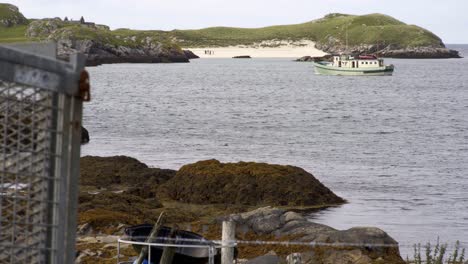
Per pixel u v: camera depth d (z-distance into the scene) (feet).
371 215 146.92
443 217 146.51
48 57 25.90
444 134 315.78
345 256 88.89
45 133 25.82
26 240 26.35
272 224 101.91
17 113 25.96
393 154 247.29
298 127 335.67
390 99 533.96
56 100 25.96
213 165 157.17
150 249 68.39
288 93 590.55
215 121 357.82
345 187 179.73
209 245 70.95
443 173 207.62
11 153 26.08
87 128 314.96
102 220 104.99
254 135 297.74
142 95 549.13
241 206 145.28
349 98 540.93
